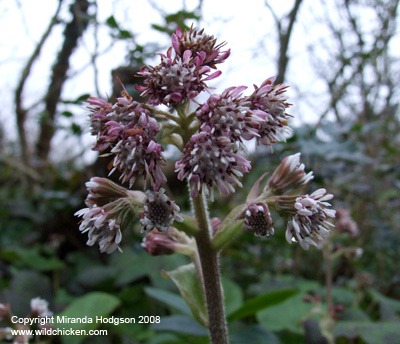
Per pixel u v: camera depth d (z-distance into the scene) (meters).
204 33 0.07
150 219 0.06
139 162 0.07
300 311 0.16
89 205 0.07
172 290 0.17
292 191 0.08
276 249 0.23
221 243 0.08
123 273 0.18
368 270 0.24
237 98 0.07
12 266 0.20
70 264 0.22
